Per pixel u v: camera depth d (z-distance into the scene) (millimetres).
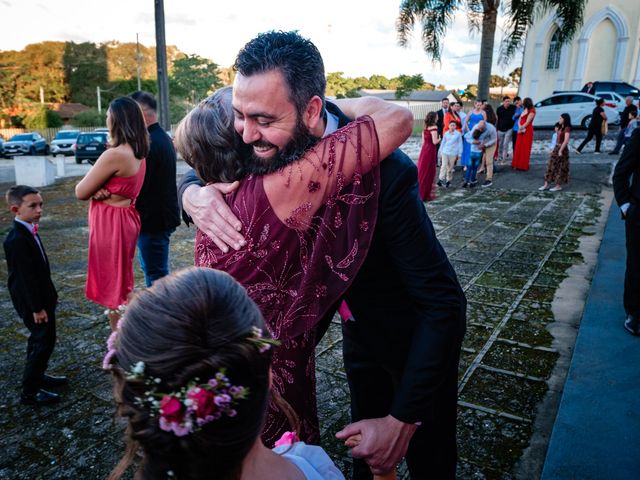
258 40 1030
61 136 26016
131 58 68875
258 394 694
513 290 4203
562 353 3111
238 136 1160
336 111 1251
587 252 5199
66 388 2818
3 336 3502
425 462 1537
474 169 9188
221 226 1147
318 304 1187
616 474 1984
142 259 3324
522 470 2127
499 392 2709
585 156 11828
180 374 625
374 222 1129
